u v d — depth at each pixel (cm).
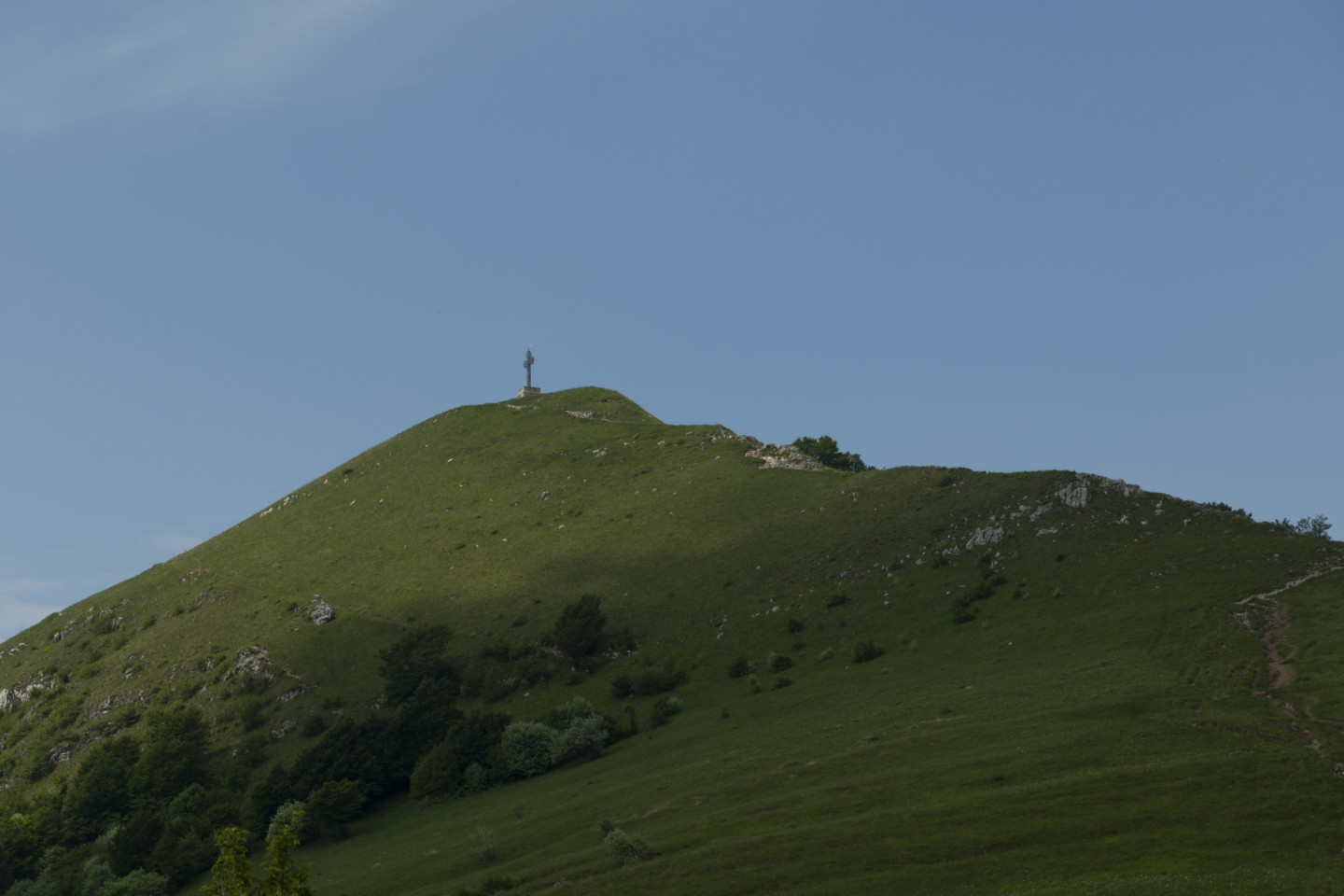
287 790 11444
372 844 9838
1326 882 4728
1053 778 6606
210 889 3803
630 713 11962
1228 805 5759
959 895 5247
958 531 14862
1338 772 5959
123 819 12219
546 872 6888
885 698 9931
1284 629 9162
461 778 11169
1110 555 12762
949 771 7100
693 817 7406
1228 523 12900
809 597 14350
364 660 15362
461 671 14488
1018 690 8912
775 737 9394
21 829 11912
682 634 14388
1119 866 5275
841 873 5750
